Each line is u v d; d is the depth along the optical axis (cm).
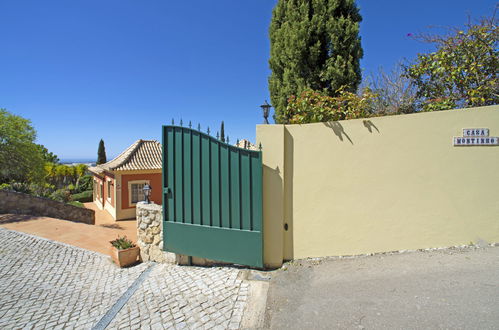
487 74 432
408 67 502
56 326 307
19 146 1116
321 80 615
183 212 430
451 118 352
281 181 388
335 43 605
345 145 380
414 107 482
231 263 421
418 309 250
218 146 401
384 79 565
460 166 351
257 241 383
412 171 364
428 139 358
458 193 353
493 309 232
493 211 344
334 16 626
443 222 358
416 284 291
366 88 498
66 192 1703
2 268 509
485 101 420
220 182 402
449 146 353
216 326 271
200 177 415
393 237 372
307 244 394
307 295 306
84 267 517
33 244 657
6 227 809
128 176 1340
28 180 1294
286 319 267
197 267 431
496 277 279
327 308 275
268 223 391
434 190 359
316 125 387
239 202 391
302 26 616
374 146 373
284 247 400
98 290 404
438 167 357
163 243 446
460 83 443
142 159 1434
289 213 397
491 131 342
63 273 487
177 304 325
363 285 308
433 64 446
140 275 440
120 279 437
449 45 451
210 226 410
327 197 387
